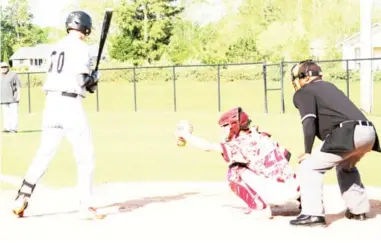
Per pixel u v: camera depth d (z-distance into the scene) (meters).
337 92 6.85
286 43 68.31
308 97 6.80
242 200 8.00
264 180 7.39
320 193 6.95
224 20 71.88
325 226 6.96
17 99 22.08
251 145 7.36
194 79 56.19
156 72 56.84
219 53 70.50
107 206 8.57
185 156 15.02
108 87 54.12
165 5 71.81
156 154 15.54
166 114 31.58
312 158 6.91
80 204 7.57
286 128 21.62
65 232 6.87
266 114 28.64
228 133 7.42
